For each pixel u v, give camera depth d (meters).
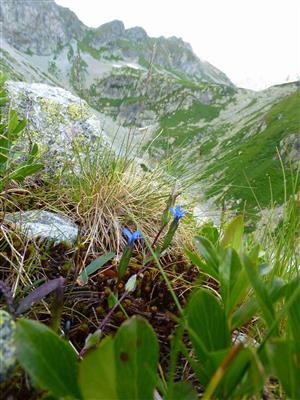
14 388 0.20
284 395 0.23
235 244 0.30
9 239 0.34
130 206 0.48
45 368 0.16
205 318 0.19
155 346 0.16
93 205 0.46
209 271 0.27
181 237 0.47
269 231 0.43
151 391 0.15
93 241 0.42
